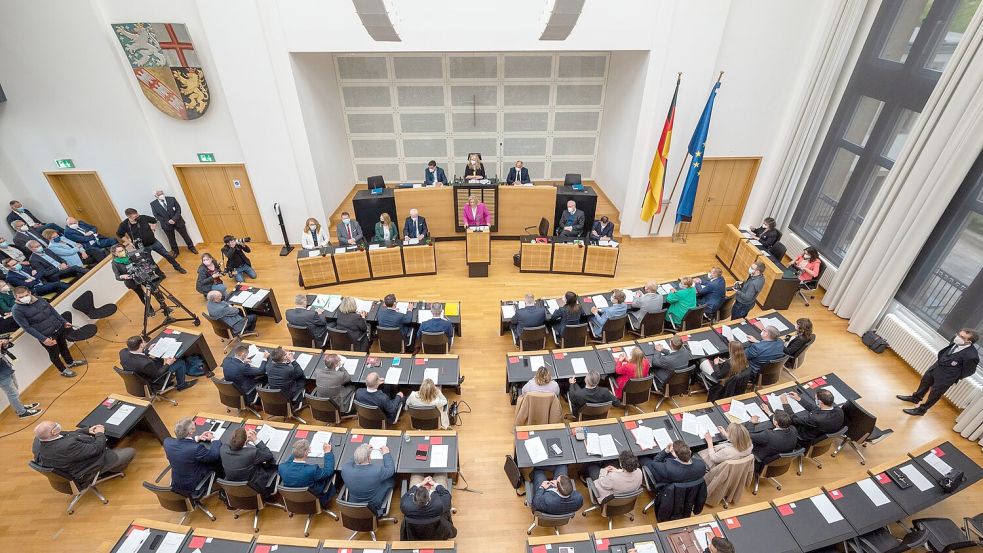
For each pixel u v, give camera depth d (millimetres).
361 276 10320
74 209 10867
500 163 14344
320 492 5340
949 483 5059
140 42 9203
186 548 4508
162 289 8977
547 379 5992
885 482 5195
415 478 5418
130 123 10062
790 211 11188
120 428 6082
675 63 9977
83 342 8703
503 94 13258
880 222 8258
